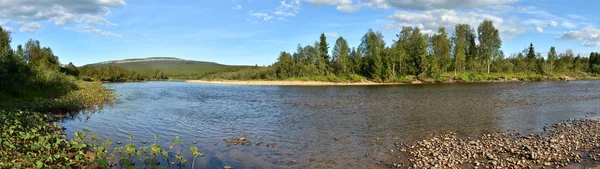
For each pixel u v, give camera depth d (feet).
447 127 63.87
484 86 213.66
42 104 84.48
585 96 128.88
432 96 138.00
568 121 69.82
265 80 350.43
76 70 382.83
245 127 66.13
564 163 38.34
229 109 97.45
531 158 40.14
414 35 336.90
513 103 105.50
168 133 59.82
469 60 344.28
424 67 301.02
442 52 321.52
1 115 56.03
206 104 113.29
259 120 75.20
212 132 60.90
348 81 306.76
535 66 362.74
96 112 89.15
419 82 292.81
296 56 394.52
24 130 49.24
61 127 61.72
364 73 336.90
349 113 85.46
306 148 48.52
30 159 32.89
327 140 53.67
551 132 57.93
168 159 41.60
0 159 33.76
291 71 357.61
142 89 225.97
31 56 272.92
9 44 173.06
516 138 53.47
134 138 55.06
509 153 43.06
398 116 78.79
